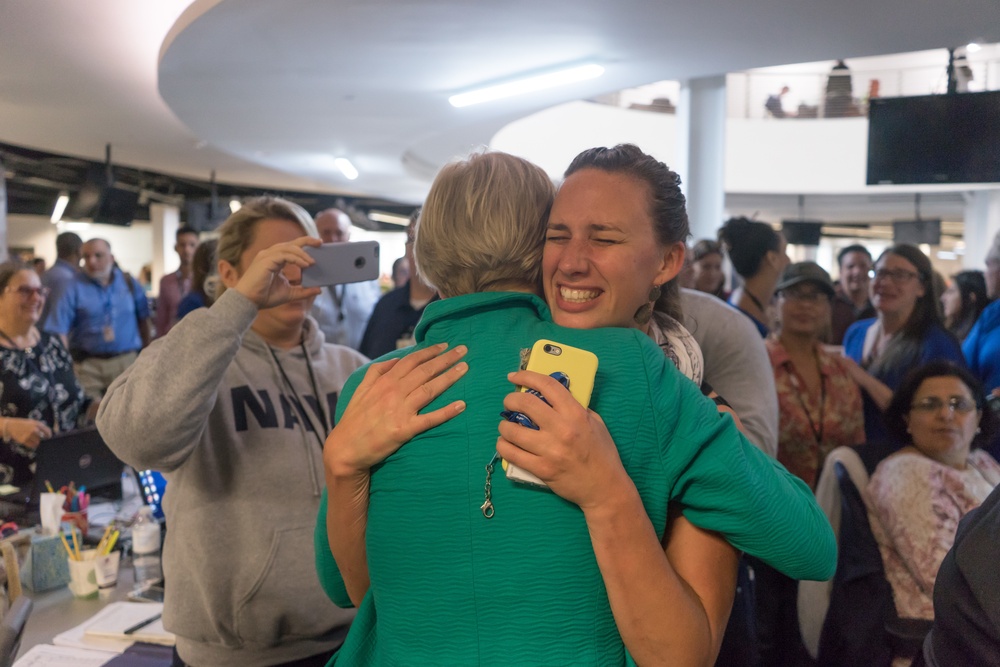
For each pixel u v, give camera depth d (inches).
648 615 29.3
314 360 66.1
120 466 105.2
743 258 100.6
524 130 425.1
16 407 106.5
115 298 207.2
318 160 351.9
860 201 511.2
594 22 158.1
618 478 28.5
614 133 430.0
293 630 57.1
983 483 80.9
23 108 256.1
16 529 87.6
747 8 148.7
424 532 30.8
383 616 32.8
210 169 409.1
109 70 209.5
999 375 120.9
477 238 34.2
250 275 50.9
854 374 104.1
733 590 33.6
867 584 79.4
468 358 32.5
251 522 56.4
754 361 67.1
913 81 423.5
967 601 36.6
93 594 80.2
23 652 68.3
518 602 29.5
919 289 112.7
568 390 29.1
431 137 316.8
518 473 29.0
